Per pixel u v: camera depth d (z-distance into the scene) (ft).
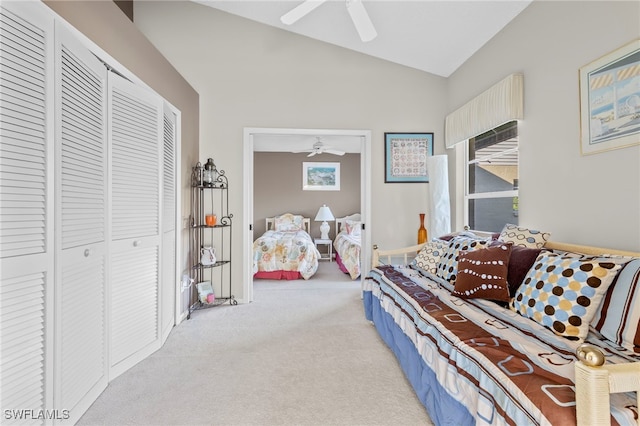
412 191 12.44
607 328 4.43
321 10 10.07
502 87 8.50
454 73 11.95
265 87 11.84
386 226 12.41
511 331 4.83
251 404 5.62
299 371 6.74
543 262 5.59
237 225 11.76
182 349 7.84
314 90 12.02
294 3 10.33
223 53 11.69
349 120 12.17
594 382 2.68
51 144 4.66
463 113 10.80
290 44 11.94
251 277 11.89
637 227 5.35
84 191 5.48
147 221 7.52
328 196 22.89
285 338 8.48
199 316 10.23
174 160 9.39
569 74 6.70
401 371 6.74
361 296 12.53
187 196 10.44
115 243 6.49
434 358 5.05
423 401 5.40
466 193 11.74
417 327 5.83
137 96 7.15
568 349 4.20
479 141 10.96
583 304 4.58
